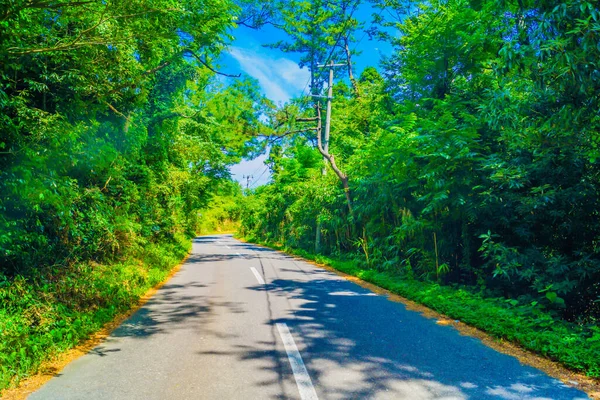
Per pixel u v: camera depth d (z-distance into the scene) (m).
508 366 4.28
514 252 7.02
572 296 6.79
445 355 4.64
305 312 7.04
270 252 23.12
